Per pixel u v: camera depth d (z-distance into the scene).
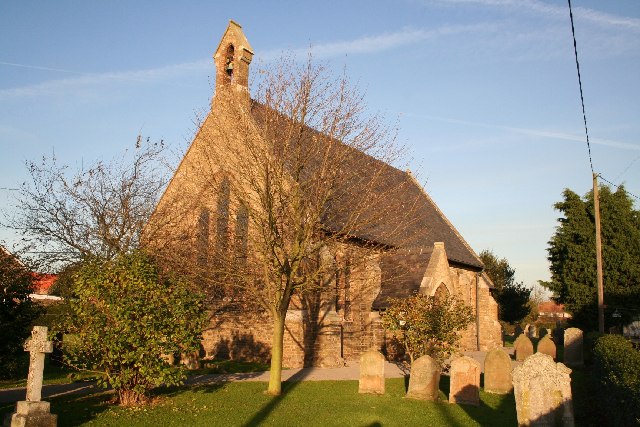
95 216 29.05
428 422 14.48
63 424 12.87
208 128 22.52
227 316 26.86
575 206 40.00
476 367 16.97
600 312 31.50
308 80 22.30
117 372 15.39
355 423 14.16
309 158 19.14
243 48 28.36
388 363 27.72
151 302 15.15
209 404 15.75
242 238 20.81
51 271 29.19
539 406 12.16
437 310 22.56
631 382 10.73
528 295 60.81
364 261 20.66
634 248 37.97
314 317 25.27
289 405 15.98
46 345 12.41
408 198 37.94
